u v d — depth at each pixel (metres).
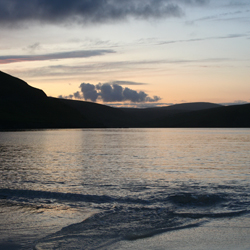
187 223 9.21
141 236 8.09
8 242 7.71
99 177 18.56
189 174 19.88
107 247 7.31
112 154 33.81
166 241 7.69
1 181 17.11
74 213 10.50
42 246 7.37
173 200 12.30
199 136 83.81
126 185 15.98
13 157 30.36
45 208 11.16
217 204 11.54
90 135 89.25
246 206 11.18
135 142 56.62
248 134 98.50
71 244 7.51
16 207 11.31
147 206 11.38
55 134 94.94
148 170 21.69
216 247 7.25
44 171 21.05
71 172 20.59
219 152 36.59
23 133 100.19
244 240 7.71
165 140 63.78
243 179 17.89
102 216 10.04
